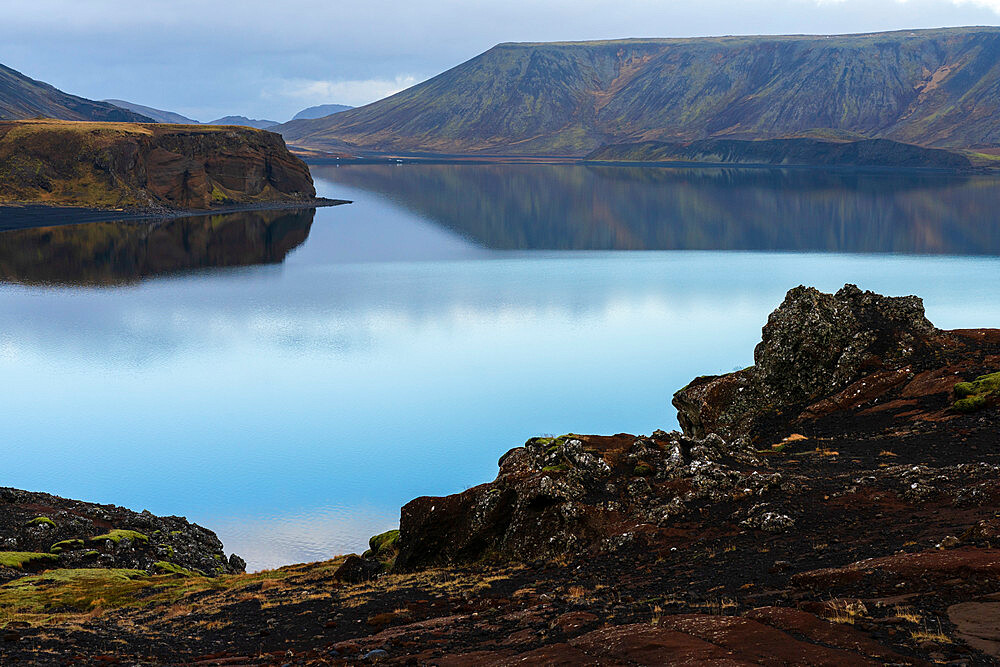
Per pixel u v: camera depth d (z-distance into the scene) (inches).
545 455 1667.1
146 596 1759.4
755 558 1137.4
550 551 1466.5
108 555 2412.6
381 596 1304.1
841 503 1330.0
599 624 837.2
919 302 2529.5
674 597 961.5
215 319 7731.3
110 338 6899.6
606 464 1643.7
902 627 684.1
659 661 663.1
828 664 613.6
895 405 2203.5
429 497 1684.3
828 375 2433.6
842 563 992.2
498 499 1592.0
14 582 2031.3
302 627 1159.0
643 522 1434.5
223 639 1146.0
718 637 694.5
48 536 2496.3
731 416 2432.3
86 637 1187.9
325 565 1966.0
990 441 1700.3
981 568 789.9
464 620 1000.2
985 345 2394.2
